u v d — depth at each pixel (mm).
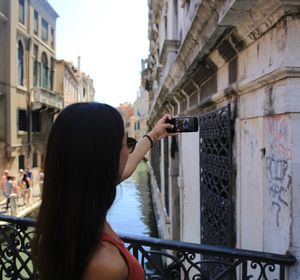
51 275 1046
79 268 1020
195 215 5977
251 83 3055
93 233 1041
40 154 24516
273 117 2713
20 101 21062
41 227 1084
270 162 2779
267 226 2822
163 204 12664
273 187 2717
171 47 8664
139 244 2537
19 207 16891
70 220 1041
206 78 4973
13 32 19469
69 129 1085
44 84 26047
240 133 3529
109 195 1103
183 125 2191
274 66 2557
